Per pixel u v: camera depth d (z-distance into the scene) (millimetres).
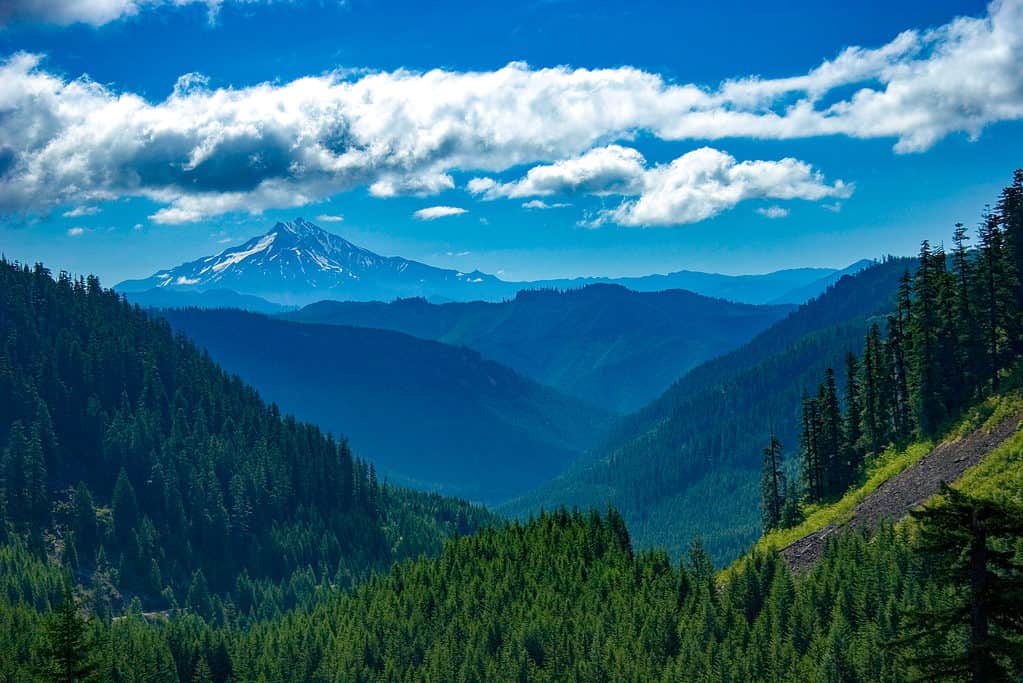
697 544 103312
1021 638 26281
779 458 112438
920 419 91500
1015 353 88438
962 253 89938
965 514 22609
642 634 80875
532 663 89188
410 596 116312
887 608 58094
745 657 67688
